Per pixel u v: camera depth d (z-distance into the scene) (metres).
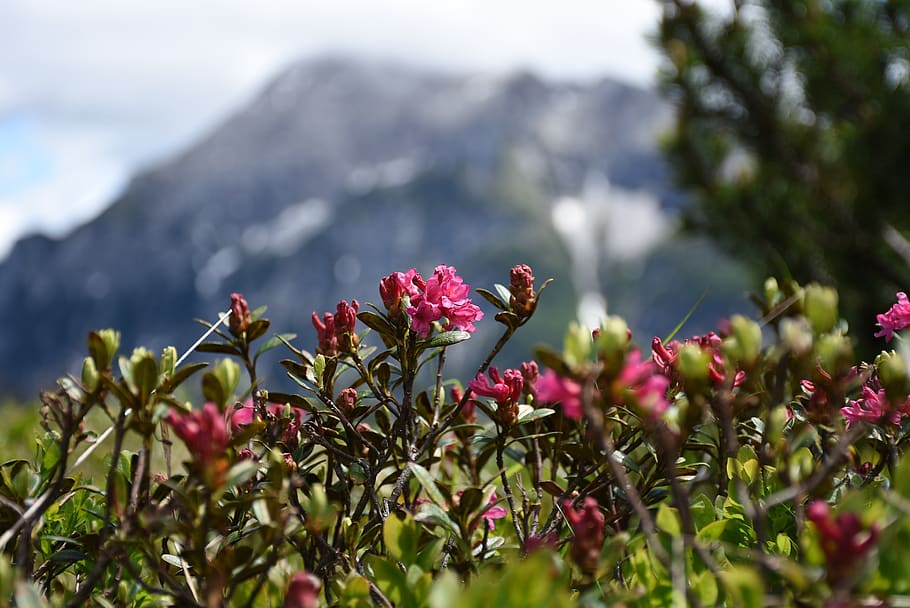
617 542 1.60
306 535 1.96
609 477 2.32
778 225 10.30
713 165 11.22
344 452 2.42
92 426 4.04
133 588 1.97
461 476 3.00
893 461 2.00
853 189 10.24
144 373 1.67
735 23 10.38
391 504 2.24
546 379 1.55
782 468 1.67
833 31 9.76
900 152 9.54
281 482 1.68
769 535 2.02
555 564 1.61
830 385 1.93
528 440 2.70
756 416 2.36
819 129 10.52
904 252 9.67
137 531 1.68
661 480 2.36
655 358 2.31
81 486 2.12
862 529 1.43
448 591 1.34
